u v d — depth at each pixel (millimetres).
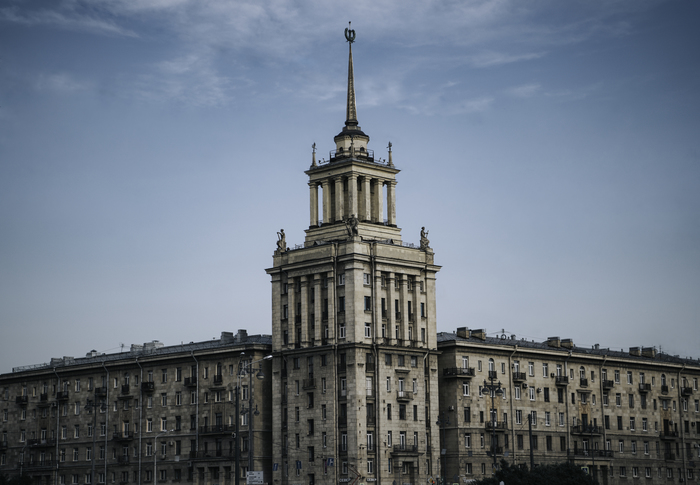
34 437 191500
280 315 160125
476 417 164625
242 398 161125
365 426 149250
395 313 156750
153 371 174250
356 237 154375
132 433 174125
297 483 152875
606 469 181250
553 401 176750
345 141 161750
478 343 167000
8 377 197875
